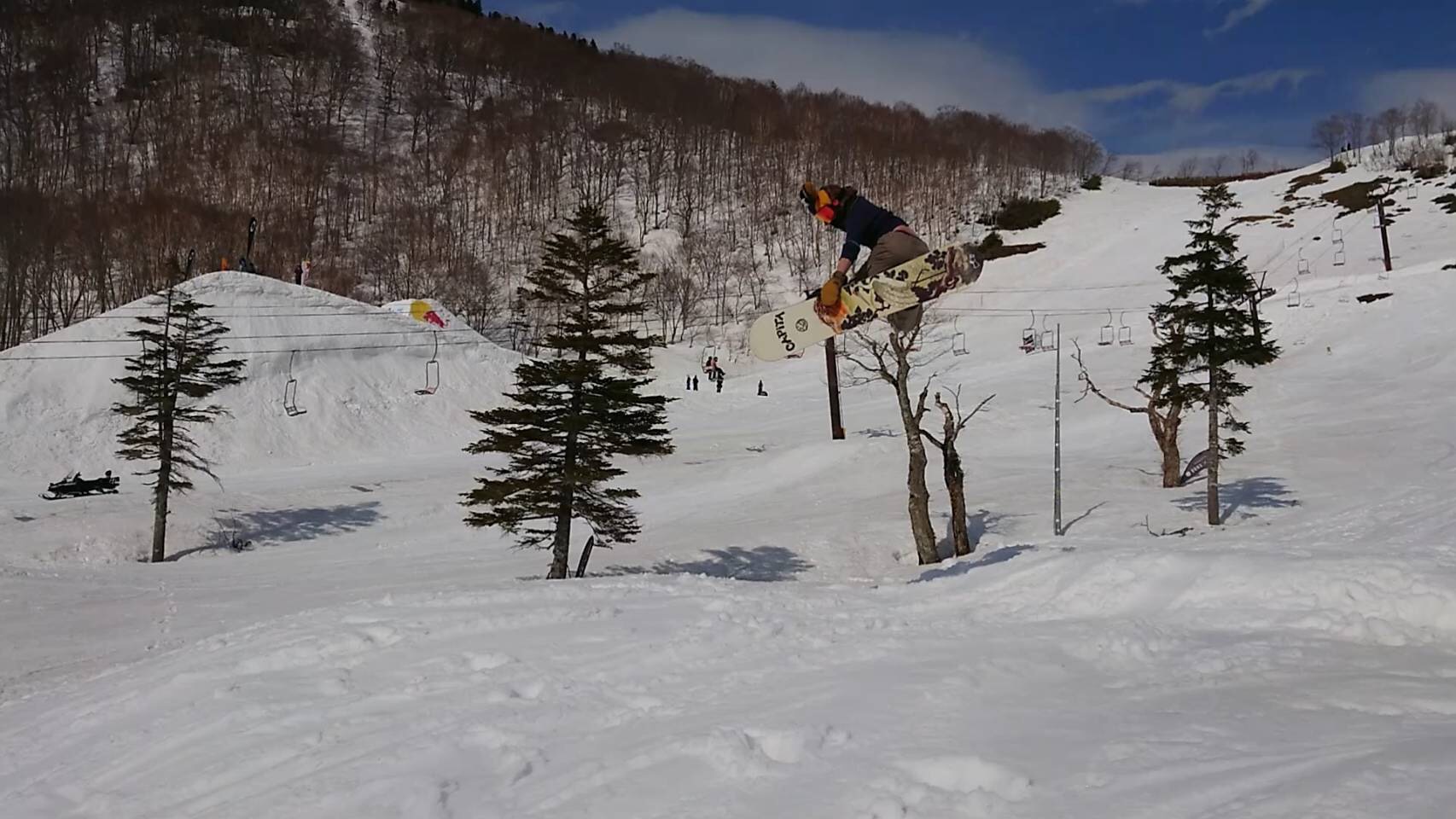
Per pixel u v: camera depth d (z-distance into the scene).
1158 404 29.47
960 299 78.31
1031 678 7.42
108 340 43.19
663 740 6.41
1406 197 80.12
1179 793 4.84
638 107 125.38
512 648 9.05
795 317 8.95
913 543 25.52
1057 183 116.19
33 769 7.57
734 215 103.44
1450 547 11.37
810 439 43.00
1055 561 11.66
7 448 37.31
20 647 16.19
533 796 5.71
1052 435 40.59
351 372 48.06
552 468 22.92
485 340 55.19
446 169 107.88
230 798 6.24
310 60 124.75
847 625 9.59
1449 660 7.43
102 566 25.81
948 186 108.44
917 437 23.28
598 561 24.89
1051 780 5.21
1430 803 4.30
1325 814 4.33
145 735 7.78
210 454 40.31
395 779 6.08
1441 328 47.09
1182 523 24.55
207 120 105.69
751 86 147.62
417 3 158.12
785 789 5.47
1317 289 57.53
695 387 61.03
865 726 6.41
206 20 126.62
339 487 35.97
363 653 9.27
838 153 113.44
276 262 80.12
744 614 10.17
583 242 23.41
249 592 21.56
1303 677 7.07
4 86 97.44
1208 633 8.71
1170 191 111.19
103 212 73.75
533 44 147.38
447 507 33.94
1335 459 30.48
